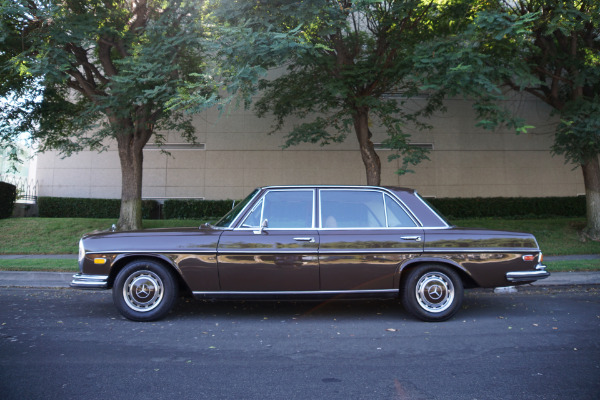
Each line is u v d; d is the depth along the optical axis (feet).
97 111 39.75
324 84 35.70
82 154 62.44
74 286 17.71
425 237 17.75
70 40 31.01
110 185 62.03
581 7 31.50
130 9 38.60
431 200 60.39
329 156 63.10
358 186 18.66
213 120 63.00
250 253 17.30
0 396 10.33
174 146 62.85
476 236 17.92
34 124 44.91
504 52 32.19
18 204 58.85
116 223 46.55
